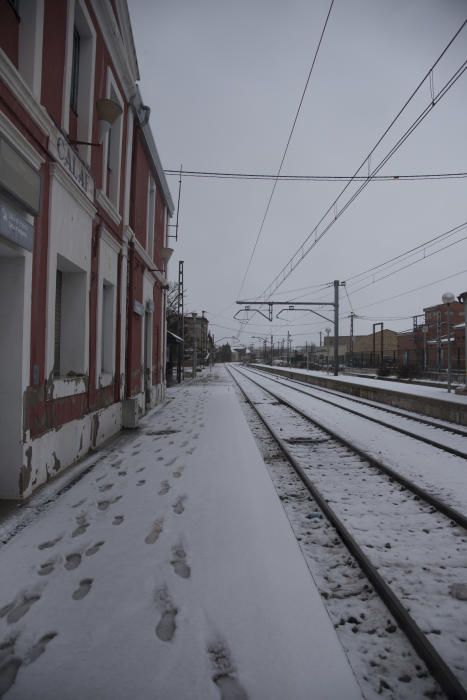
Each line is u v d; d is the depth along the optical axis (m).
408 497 5.29
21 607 2.85
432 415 12.95
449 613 2.87
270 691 2.14
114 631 2.60
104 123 7.58
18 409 4.84
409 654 2.49
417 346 45.75
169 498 5.08
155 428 10.30
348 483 5.91
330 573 3.44
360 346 82.75
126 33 9.06
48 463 5.64
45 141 5.50
